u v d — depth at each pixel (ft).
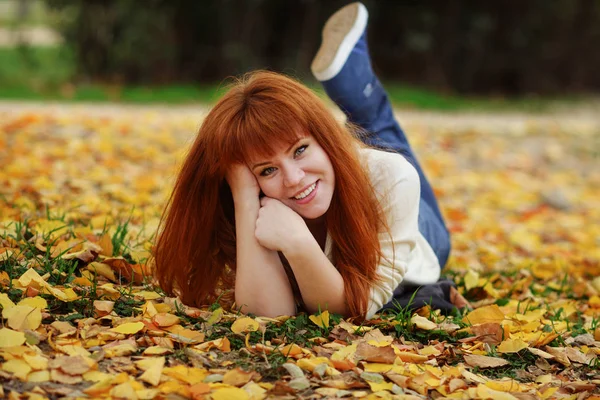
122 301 12.93
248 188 12.87
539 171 35.04
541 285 18.16
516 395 10.92
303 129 12.35
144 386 10.34
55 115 36.73
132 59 56.24
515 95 64.54
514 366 12.43
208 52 57.93
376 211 13.12
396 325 13.12
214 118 12.65
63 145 29.60
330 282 12.71
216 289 14.66
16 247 14.57
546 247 22.17
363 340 12.21
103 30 55.67
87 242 15.15
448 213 24.85
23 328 11.12
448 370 11.53
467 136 40.70
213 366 11.13
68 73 57.47
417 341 12.97
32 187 21.20
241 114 12.41
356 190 12.78
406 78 63.26
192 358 11.16
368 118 17.75
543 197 29.35
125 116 39.58
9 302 11.58
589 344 13.51
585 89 66.95
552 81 65.21
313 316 12.67
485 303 15.85
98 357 10.78
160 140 32.27
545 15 63.31
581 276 19.44
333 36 17.51
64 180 23.39
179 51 57.62
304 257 12.48
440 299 14.60
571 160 37.99
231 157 12.52
